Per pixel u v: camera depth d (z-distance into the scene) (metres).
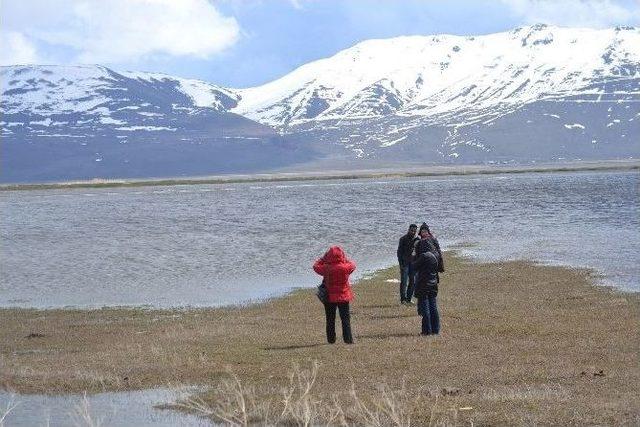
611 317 26.25
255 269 48.00
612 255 48.00
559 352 20.81
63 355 23.84
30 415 16.53
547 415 14.95
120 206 126.25
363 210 99.81
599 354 20.31
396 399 16.36
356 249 57.44
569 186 148.25
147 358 22.28
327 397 17.05
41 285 43.47
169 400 17.52
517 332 24.12
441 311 29.25
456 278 39.94
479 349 21.67
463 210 94.50
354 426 14.79
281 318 29.97
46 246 64.31
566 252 50.59
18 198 173.62
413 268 24.81
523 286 36.06
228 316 31.27
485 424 14.69
